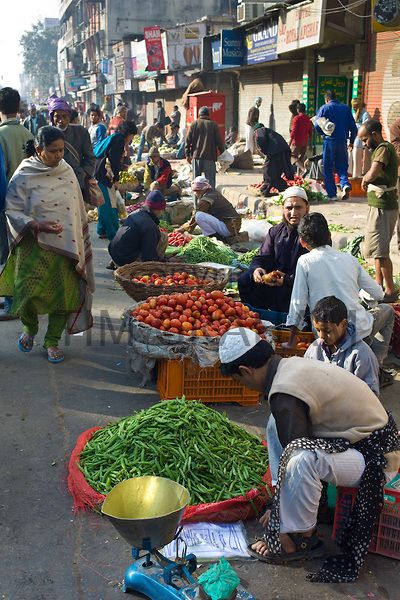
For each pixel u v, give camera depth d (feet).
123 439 12.70
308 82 60.39
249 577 10.36
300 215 17.98
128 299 24.49
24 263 17.30
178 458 12.17
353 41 51.31
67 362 18.67
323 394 10.19
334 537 11.00
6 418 15.30
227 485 11.97
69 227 17.33
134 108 139.54
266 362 10.50
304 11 53.31
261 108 77.05
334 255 14.99
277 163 41.78
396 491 10.60
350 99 57.98
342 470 10.12
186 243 30.17
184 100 67.97
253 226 32.58
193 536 11.12
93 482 11.98
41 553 10.80
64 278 17.62
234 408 16.21
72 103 230.68
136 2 164.86
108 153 31.58
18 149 22.06
